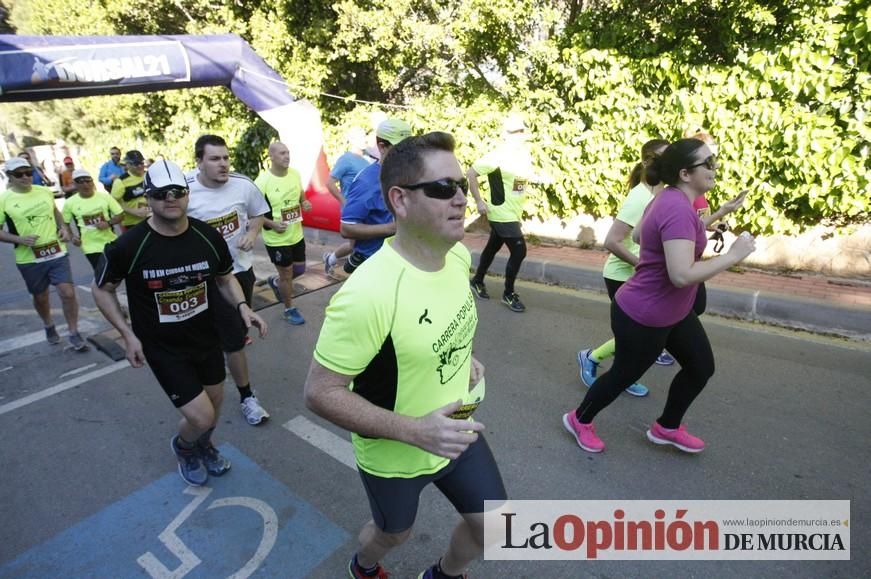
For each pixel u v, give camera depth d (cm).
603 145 650
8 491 315
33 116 1928
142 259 255
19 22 1625
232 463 329
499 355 455
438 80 926
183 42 766
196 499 299
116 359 489
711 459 311
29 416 399
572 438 337
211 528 277
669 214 245
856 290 493
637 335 277
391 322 151
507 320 529
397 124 351
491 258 574
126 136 1470
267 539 269
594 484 296
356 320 148
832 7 510
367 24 836
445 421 145
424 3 830
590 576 239
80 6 1109
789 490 285
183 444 303
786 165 527
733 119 554
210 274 278
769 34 611
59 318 623
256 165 1102
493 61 848
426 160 147
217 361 295
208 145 360
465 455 189
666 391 386
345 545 263
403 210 153
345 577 244
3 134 2261
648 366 288
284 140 896
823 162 503
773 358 423
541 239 743
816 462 304
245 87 848
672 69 609
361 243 383
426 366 162
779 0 590
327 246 888
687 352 287
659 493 287
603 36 706
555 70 704
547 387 400
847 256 529
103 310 258
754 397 370
